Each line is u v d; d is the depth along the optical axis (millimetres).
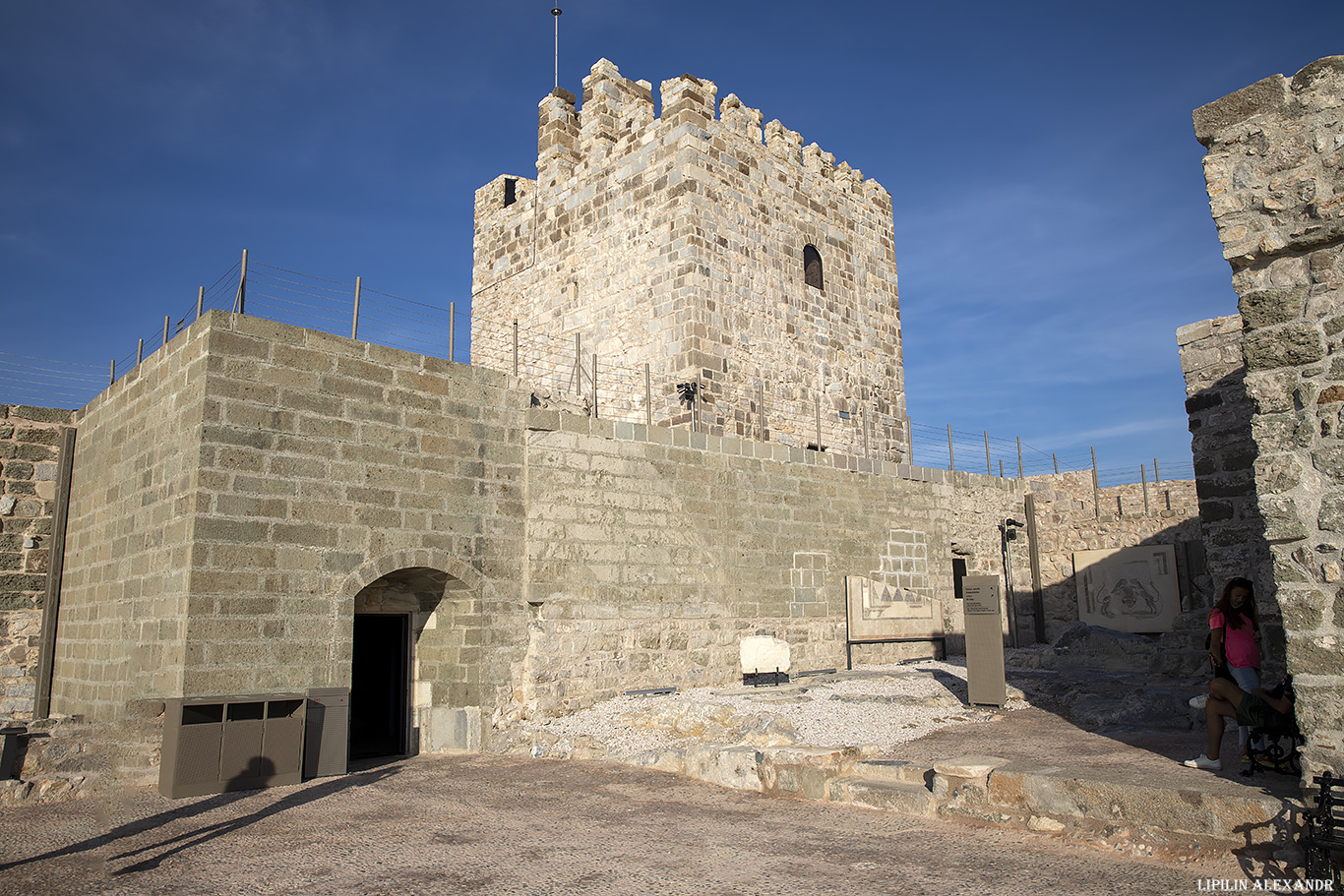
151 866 7105
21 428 15414
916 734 11602
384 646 15305
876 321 25797
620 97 23922
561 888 6418
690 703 13336
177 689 10570
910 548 21203
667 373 20734
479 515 13750
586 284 23094
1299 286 6730
